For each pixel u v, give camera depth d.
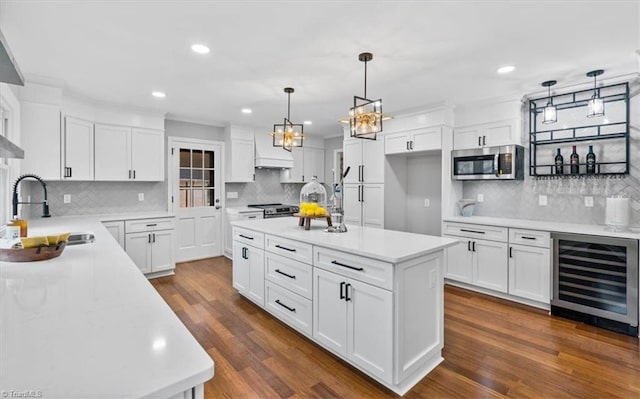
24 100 3.22
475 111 4.04
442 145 4.09
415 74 3.11
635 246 2.64
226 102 4.11
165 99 3.94
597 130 3.31
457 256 3.89
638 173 3.09
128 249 4.03
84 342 0.82
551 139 3.57
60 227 2.90
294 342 2.56
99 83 3.34
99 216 4.12
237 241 3.53
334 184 2.85
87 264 1.60
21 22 2.13
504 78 3.21
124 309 1.03
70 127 3.70
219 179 5.52
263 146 5.78
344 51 2.59
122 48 2.53
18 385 0.64
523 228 3.30
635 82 3.10
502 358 2.32
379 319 1.96
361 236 2.56
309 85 3.44
